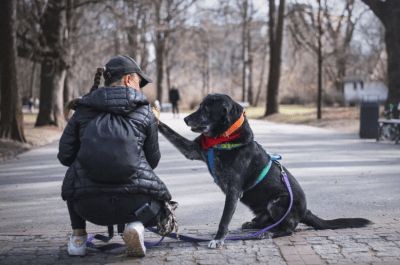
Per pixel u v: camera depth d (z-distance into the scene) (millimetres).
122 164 4344
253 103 55750
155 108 5215
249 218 6430
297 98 54531
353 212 6734
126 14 26562
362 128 17312
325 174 9773
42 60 22297
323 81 47969
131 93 4602
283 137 17812
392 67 22219
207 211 6953
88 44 35031
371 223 5723
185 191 8320
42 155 13820
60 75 22625
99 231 5805
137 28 32688
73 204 4594
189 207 7191
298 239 5262
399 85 22125
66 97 29484
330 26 35812
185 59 57781
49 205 7473
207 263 4570
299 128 22719
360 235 5352
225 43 63562
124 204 4453
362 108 17375
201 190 8391
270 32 32781
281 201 5328
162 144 15836
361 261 4543
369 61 43750
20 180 9688
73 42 24828
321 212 6754
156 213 4664
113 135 4391
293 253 4793
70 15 23281
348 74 50219
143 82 5094
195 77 68875
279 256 4727
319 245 5031
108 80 4848
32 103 51031
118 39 36312
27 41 21719
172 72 65062
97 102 4535
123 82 4820
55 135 20109
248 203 5484
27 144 16000
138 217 4566
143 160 4590
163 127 5250
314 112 31531
